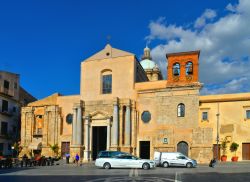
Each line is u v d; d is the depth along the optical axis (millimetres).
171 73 48688
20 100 67250
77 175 27922
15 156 55312
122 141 48500
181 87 47469
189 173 29547
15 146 55062
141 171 32250
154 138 47688
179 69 48469
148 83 50188
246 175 27203
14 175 28266
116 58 52562
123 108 49406
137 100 50000
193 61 47938
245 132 44781
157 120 48062
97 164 36688
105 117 49562
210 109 47062
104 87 53000
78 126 50688
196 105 46281
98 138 52469
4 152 58094
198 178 24922
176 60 48781
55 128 53906
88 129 50438
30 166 41344
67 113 54281
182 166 38875
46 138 54000
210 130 44875
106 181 23016
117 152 36906
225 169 33719
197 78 47188
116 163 36125
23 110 56812
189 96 46906
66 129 53844
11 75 62219
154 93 49094
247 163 40656
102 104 50938
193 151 45062
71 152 50219
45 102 56562
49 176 27141
